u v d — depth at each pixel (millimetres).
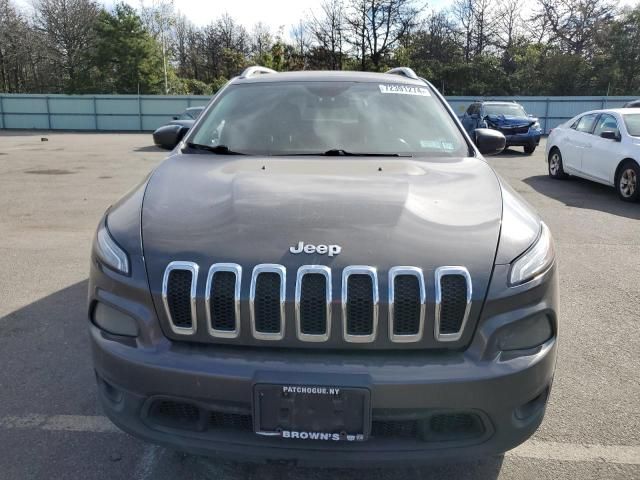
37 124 36625
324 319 1909
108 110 35875
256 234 2059
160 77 45875
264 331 1932
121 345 2055
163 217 2242
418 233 2072
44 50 51219
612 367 3465
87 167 14141
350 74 3812
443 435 1979
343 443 1916
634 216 8039
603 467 2506
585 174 10352
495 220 2213
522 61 42281
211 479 2428
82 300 4516
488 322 1955
